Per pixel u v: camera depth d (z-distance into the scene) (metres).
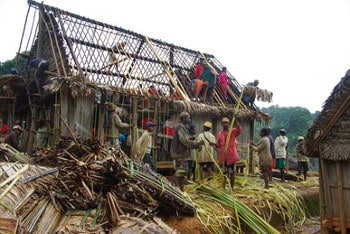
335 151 6.68
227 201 7.63
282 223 8.81
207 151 9.04
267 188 9.66
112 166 5.65
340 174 6.70
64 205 5.06
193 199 7.54
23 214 4.32
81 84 9.47
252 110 14.08
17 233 3.54
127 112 10.89
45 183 5.30
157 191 6.27
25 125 12.52
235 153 8.88
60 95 9.68
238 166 13.32
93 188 5.55
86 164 5.64
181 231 6.18
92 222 4.61
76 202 5.10
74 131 9.59
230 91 14.65
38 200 4.82
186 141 7.71
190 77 14.27
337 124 6.76
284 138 12.48
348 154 6.50
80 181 5.44
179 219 6.48
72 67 10.78
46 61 11.05
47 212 4.62
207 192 8.12
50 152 7.01
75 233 4.26
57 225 4.57
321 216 6.97
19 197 4.60
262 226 7.32
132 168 6.18
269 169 9.82
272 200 8.91
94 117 10.30
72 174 5.50
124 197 5.57
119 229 4.40
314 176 15.54
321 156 6.91
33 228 4.19
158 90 12.64
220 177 9.07
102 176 5.68
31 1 12.03
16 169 5.39
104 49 12.18
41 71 10.79
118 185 5.65
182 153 7.85
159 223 5.11
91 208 5.11
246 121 14.20
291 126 34.56
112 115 9.80
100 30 12.62
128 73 12.02
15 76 10.95
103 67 11.64
